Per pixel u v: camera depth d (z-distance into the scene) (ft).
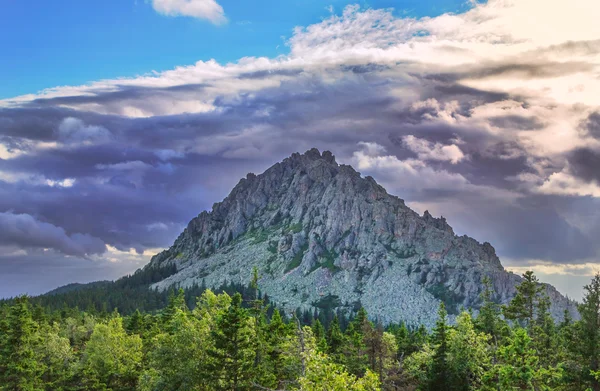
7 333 329.11
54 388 364.99
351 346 359.25
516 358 182.29
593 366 217.77
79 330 525.75
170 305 428.56
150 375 275.18
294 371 247.91
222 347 244.63
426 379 279.28
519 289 311.88
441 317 304.30
